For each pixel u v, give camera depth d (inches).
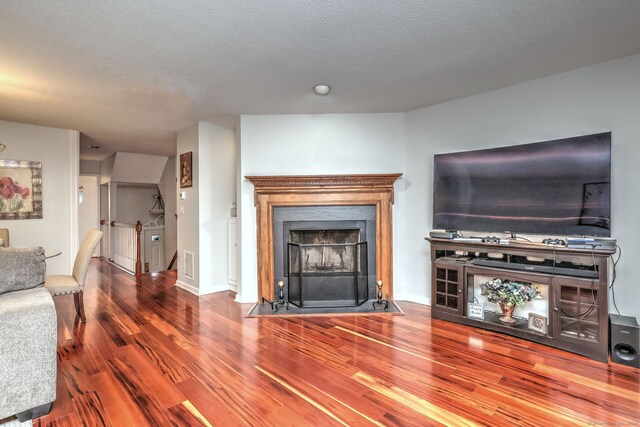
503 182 116.4
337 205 150.8
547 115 112.8
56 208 173.6
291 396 76.1
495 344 104.1
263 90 122.0
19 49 88.9
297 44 88.3
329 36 84.4
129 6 70.3
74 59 95.1
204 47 89.1
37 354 69.2
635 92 97.0
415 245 149.5
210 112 149.8
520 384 80.9
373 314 133.6
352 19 76.6
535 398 75.1
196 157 169.0
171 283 194.7
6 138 159.6
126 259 243.6
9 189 159.9
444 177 131.6
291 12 73.5
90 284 191.5
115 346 103.0
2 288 82.4
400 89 123.3
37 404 68.9
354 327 120.0
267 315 133.2
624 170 99.0
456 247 122.0
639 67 96.3
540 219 108.2
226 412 70.3
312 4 70.6
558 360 93.2
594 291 94.4
